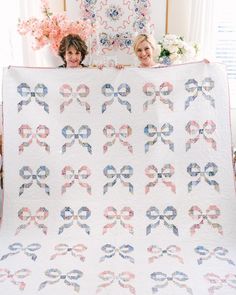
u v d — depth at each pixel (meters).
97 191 2.06
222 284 1.57
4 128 2.09
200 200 2.02
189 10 2.80
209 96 2.08
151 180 2.06
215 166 2.06
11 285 1.56
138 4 2.83
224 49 3.01
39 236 1.96
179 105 2.09
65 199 2.06
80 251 1.83
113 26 2.87
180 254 1.81
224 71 2.07
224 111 2.07
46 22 2.35
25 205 2.06
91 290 1.54
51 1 2.85
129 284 1.58
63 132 2.10
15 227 2.01
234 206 2.02
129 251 1.83
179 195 2.03
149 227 1.97
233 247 1.89
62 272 1.66
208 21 2.72
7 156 2.09
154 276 1.63
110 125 2.11
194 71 2.08
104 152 2.09
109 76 2.11
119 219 2.01
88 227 1.98
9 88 2.09
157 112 2.09
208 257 1.79
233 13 2.93
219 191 2.03
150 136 2.09
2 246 1.87
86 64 2.66
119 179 2.07
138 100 2.11
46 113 2.10
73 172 2.08
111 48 2.91
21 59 2.79
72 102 2.11
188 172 2.06
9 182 2.08
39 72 2.11
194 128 2.08
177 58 2.61
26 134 2.10
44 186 2.08
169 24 2.91
